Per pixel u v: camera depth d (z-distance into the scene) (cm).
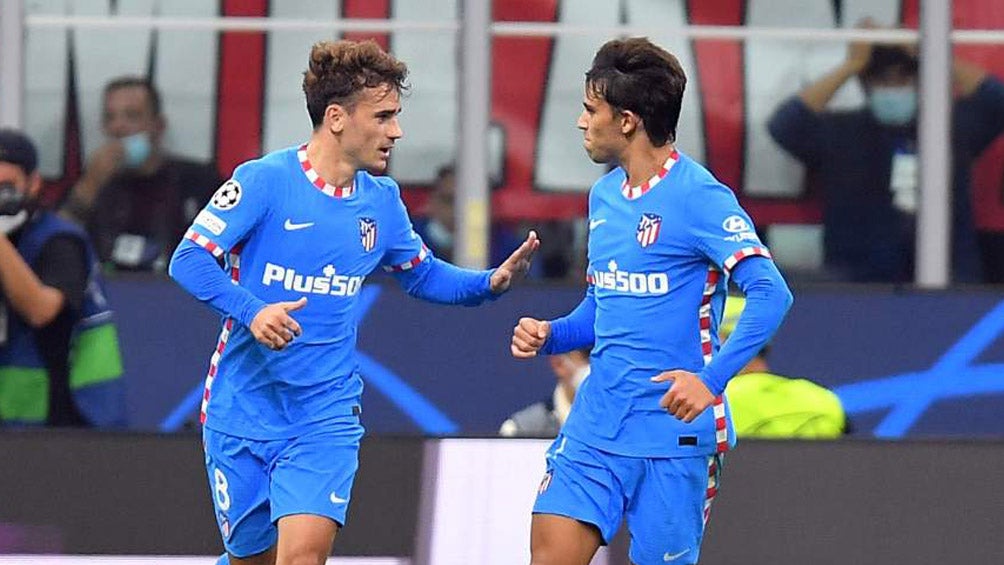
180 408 2830
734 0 3162
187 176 3134
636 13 3161
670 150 1931
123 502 2325
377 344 2902
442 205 3150
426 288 2102
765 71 3164
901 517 2295
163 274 2888
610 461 1933
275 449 1964
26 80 3123
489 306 2905
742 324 1859
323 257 1959
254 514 1998
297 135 3153
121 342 2819
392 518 2306
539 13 3153
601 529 1933
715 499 2300
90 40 3122
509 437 2373
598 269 1952
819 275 3177
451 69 3148
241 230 1931
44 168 3119
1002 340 2911
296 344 1958
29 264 2670
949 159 3166
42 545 2305
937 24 3159
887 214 3172
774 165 3172
